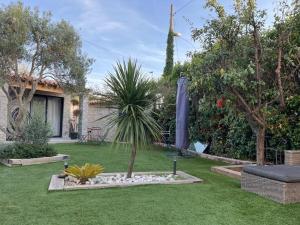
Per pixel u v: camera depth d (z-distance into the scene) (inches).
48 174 280.1
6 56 357.1
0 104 509.0
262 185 209.2
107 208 177.9
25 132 367.9
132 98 253.0
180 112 384.8
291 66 270.4
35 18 376.5
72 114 721.6
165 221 158.7
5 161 342.0
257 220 162.4
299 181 195.6
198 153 443.2
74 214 167.2
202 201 194.7
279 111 296.8
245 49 264.2
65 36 390.3
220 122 413.7
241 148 374.3
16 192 212.1
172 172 292.4
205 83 261.3
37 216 163.8
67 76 412.8
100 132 628.1
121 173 286.2
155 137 258.7
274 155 333.4
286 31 259.3
